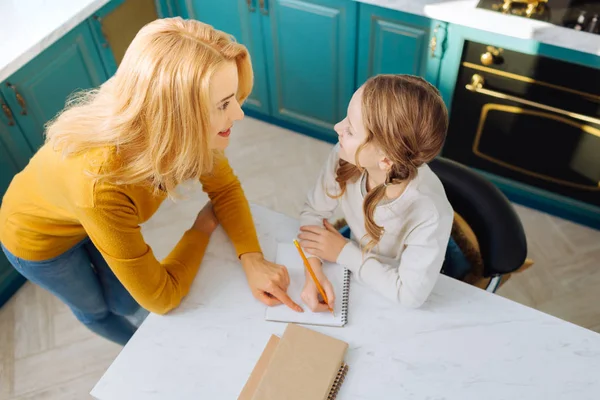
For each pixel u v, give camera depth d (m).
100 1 2.03
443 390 1.06
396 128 1.02
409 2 1.88
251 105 2.71
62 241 1.35
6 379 1.95
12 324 2.08
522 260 1.32
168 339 1.16
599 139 1.93
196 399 1.07
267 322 1.17
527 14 1.77
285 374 1.05
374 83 1.04
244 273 1.27
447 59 2.00
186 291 1.22
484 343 1.12
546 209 2.31
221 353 1.13
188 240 1.31
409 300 1.16
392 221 1.23
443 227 1.16
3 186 1.96
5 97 1.84
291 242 1.33
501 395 1.05
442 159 1.41
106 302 1.65
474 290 1.21
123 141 1.00
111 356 1.98
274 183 2.49
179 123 0.96
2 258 2.04
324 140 2.66
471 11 1.81
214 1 2.35
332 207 1.37
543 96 1.92
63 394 1.91
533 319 1.16
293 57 2.36
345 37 2.15
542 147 2.08
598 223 2.22
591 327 1.97
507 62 1.89
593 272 2.12
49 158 1.10
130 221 1.09
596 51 1.67
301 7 2.15
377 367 1.10
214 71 0.94
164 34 0.95
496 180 2.31
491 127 2.13
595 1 1.79
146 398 1.07
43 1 2.00
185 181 1.14
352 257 1.25
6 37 1.85
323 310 1.18
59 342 2.03
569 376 1.07
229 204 1.35
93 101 1.05
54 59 2.00
